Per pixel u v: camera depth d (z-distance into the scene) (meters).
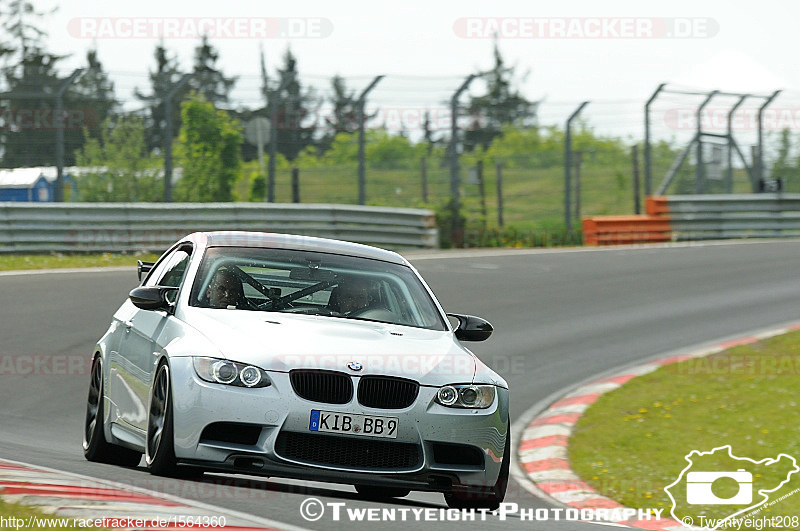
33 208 74.50
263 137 87.88
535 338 50.16
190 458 18.70
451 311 56.12
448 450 19.75
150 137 84.62
